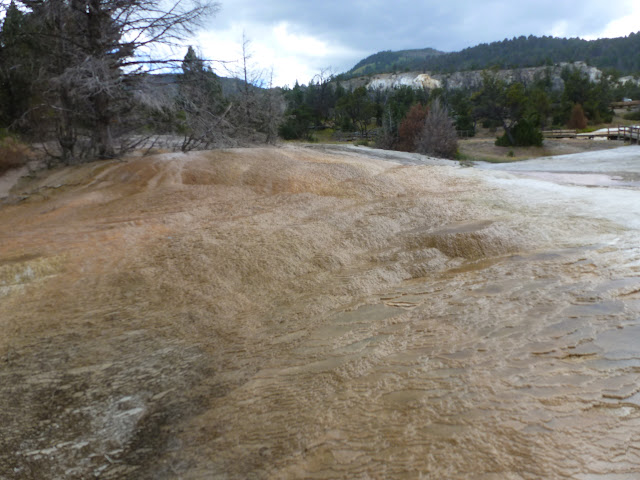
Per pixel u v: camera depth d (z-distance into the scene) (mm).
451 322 3781
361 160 10695
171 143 14195
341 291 4758
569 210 6758
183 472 2533
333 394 2967
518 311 3824
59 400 3338
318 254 5598
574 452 2203
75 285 4980
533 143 36062
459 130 50250
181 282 4992
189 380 3484
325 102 58812
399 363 3215
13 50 14844
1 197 9195
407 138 29078
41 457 2836
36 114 14852
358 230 6191
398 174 9211
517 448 2264
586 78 59281
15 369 3699
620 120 62500
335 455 2414
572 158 19219
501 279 4590
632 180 9930
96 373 3629
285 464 2416
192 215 6988
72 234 6344
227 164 9219
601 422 2383
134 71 11977
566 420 2422
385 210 6969
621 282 4152
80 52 11742
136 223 6668
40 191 9016
